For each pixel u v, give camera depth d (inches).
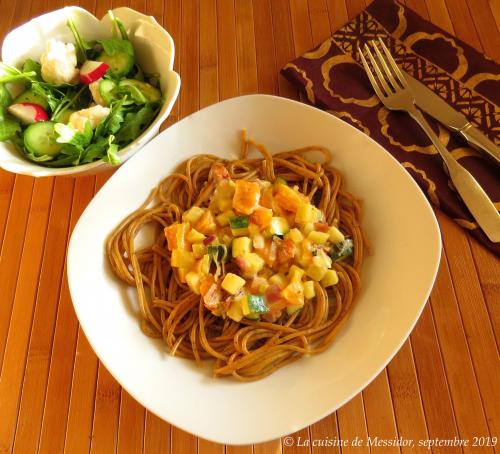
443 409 14.8
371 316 15.1
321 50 19.7
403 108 18.2
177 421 13.6
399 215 15.8
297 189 16.8
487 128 17.9
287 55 20.2
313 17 20.9
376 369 13.9
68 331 16.5
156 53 18.0
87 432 15.2
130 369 14.4
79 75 18.0
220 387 14.6
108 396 15.6
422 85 18.7
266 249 15.4
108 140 16.1
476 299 16.0
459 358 15.3
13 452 15.1
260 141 17.6
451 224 16.9
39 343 16.4
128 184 16.5
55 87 17.7
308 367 14.9
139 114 16.9
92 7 21.5
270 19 20.9
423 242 15.1
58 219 18.1
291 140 17.5
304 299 15.3
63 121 17.4
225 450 14.8
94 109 16.7
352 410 14.9
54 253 17.6
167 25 21.0
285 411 13.8
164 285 16.4
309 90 18.9
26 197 18.4
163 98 17.7
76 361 16.1
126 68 17.9
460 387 15.0
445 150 17.1
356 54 19.6
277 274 15.4
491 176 17.1
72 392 15.7
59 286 17.1
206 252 15.5
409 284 14.9
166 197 17.1
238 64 20.1
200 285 15.2
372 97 18.8
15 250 17.7
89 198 18.3
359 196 16.8
